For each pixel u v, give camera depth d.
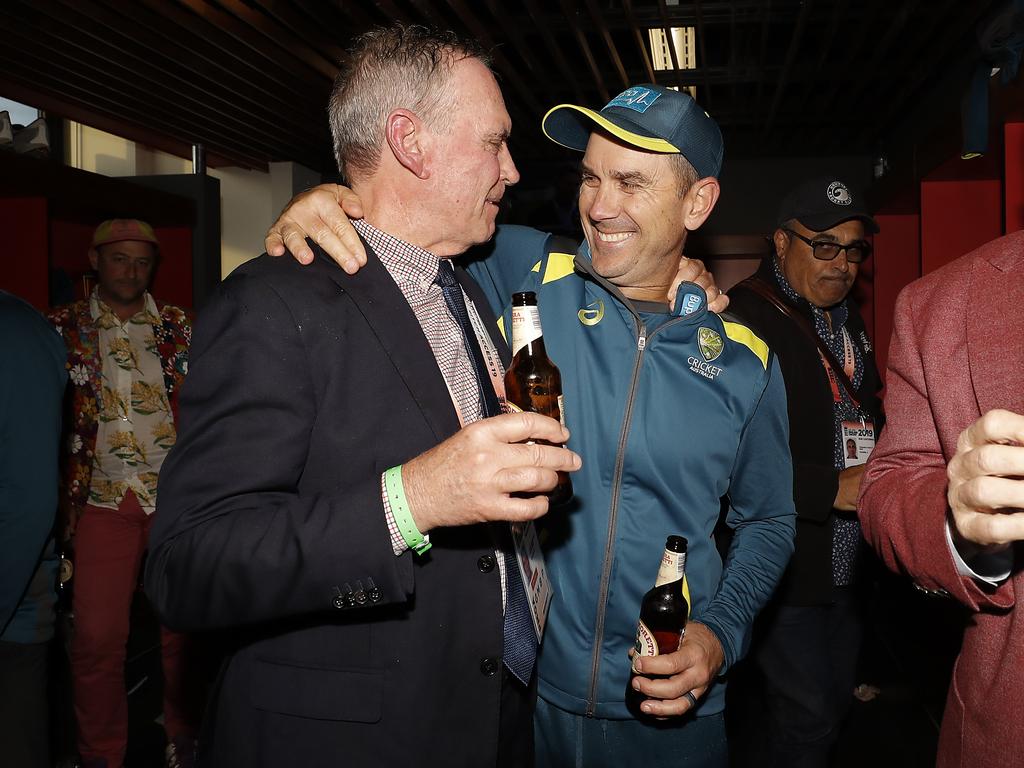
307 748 1.20
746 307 2.61
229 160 6.84
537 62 5.15
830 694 2.43
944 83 4.82
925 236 5.39
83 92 5.01
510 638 1.40
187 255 6.37
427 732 1.22
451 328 1.41
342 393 1.22
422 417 1.25
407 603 1.24
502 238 1.85
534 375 1.37
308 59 4.72
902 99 5.30
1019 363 1.12
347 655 1.22
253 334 1.17
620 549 1.62
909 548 1.17
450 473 1.05
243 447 1.13
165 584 1.13
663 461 1.61
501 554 1.40
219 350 1.16
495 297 1.77
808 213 2.66
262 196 7.02
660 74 5.53
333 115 1.40
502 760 1.44
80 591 3.03
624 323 1.65
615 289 1.62
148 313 3.41
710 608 1.62
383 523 1.08
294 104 5.48
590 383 1.64
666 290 1.70
